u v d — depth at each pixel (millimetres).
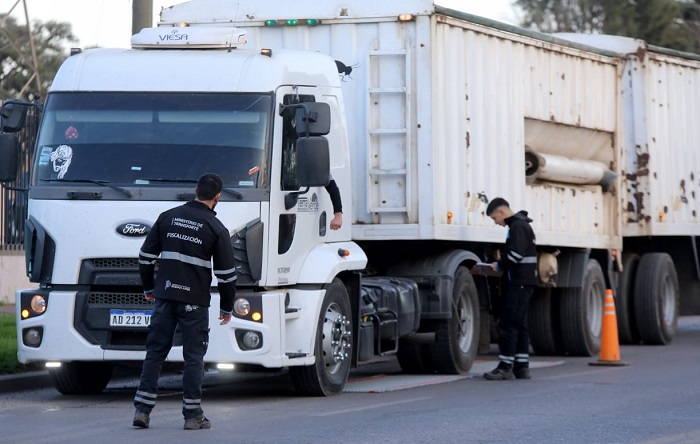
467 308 32094
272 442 19359
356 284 27172
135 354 23969
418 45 30219
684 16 105562
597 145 40562
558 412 23375
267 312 23875
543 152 37250
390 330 28891
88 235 23969
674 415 22938
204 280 20953
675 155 46188
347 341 26656
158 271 21094
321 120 24172
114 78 25172
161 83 25016
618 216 41000
